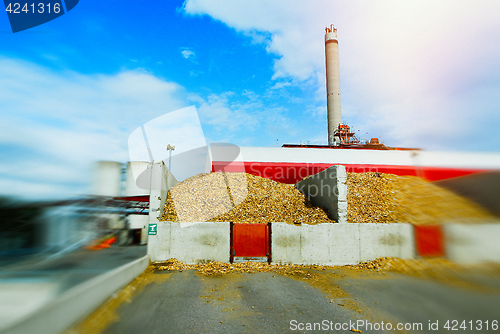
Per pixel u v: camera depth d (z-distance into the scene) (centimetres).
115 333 453
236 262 1096
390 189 1616
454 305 622
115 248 1456
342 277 908
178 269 998
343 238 1117
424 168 1736
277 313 571
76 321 489
